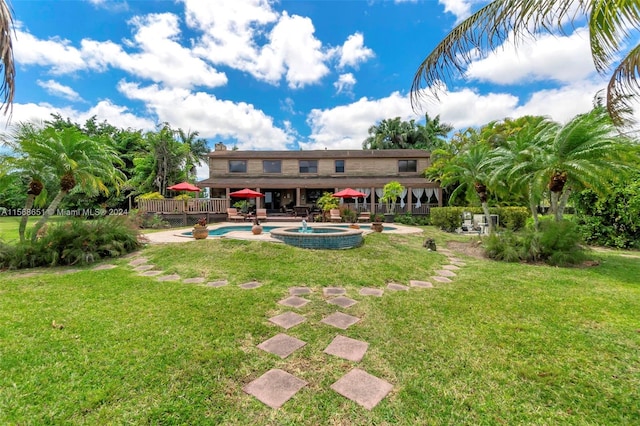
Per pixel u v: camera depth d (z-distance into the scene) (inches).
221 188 861.8
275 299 177.5
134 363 105.8
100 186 335.6
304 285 208.1
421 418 82.8
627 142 266.2
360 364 109.1
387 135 1359.5
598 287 205.5
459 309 162.6
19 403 84.9
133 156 986.1
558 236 289.1
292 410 85.1
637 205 362.9
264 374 102.1
